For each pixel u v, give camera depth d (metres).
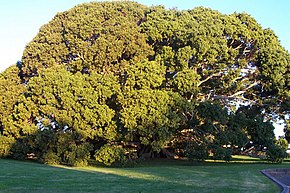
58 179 16.19
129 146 28.56
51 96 26.86
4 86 31.48
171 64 28.56
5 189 12.50
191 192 12.47
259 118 29.77
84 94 26.00
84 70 31.19
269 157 28.58
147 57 30.08
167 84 28.23
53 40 32.06
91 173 19.56
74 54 31.08
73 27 31.19
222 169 22.98
